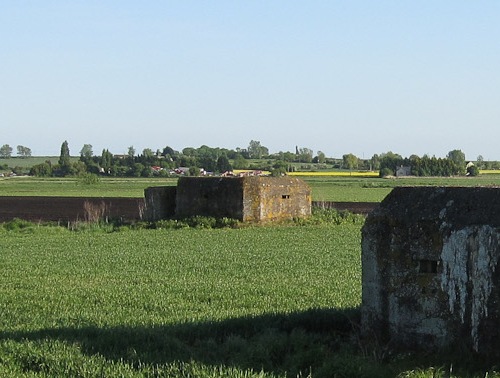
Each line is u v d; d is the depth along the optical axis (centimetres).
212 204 5181
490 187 1402
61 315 1966
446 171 19125
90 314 1969
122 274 2838
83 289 2439
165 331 1648
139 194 10862
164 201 5378
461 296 1372
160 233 4678
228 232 4694
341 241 4106
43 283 2611
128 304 2145
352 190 11750
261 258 3303
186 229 4912
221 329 1677
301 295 2236
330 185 13675
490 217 1348
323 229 4897
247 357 1425
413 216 1439
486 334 1334
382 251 1476
